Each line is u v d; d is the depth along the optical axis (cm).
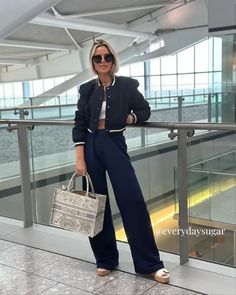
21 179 322
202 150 291
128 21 1095
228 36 773
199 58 1661
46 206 362
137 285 223
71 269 246
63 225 233
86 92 228
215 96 787
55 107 605
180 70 1717
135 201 225
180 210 245
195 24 1056
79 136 230
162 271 226
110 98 221
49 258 262
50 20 812
